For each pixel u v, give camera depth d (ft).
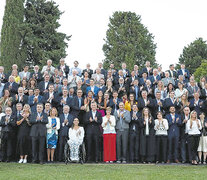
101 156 40.73
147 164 36.68
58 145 38.99
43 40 108.17
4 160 38.04
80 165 34.37
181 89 46.50
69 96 44.39
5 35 103.55
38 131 36.45
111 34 145.59
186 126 38.68
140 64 141.38
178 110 42.09
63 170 29.76
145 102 42.45
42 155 35.83
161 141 39.01
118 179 24.88
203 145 38.65
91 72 56.03
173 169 31.37
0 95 46.98
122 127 39.60
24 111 37.70
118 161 38.96
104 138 39.24
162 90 46.14
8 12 104.73
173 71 56.70
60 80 50.24
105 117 39.63
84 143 39.40
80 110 42.06
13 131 38.09
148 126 38.88
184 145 39.60
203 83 50.34
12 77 46.88
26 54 106.63
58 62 109.29
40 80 51.57
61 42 112.47
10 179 24.71
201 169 31.60
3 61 102.27
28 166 32.83
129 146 39.91
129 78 51.34
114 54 140.77
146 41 144.05
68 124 38.73
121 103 40.09
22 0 107.45
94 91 46.55
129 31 147.02
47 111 39.27
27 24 105.60
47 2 113.19
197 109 42.65
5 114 39.68
